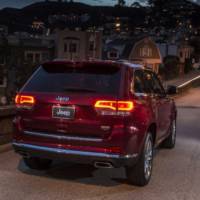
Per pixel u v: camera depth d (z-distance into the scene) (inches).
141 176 266.4
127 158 248.7
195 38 4667.8
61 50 2674.7
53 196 243.8
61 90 259.3
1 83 1476.4
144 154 266.4
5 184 263.7
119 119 246.5
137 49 2893.7
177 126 571.2
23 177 280.4
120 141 246.2
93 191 256.1
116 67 260.8
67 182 273.0
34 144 260.7
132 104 251.1
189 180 287.6
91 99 248.8
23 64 1569.9
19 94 268.4
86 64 263.3
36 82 269.7
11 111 380.8
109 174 295.3
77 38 2733.8
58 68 271.6
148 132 279.0
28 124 263.1
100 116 247.3
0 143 371.6
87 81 259.1
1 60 1576.0
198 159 357.4
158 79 340.5
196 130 534.9
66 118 252.7
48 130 257.9
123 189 262.5
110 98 247.6
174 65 2760.8
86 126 249.4
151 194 254.1
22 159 329.4
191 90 1550.2
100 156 247.0
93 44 2787.9
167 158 357.7
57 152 254.1
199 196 252.4
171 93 362.6
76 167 311.7
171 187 270.1
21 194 245.3
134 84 265.1
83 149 249.9
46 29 3843.5
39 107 259.6
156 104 301.3
